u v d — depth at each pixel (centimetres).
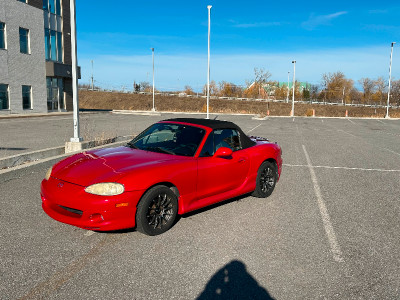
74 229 419
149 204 395
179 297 288
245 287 308
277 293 301
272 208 538
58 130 1554
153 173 398
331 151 1209
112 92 7306
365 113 6406
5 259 340
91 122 2141
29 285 296
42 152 820
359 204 576
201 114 3950
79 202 365
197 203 465
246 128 2127
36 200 519
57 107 3027
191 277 321
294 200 586
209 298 288
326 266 354
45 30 2816
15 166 672
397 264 364
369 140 1630
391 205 576
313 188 674
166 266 339
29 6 2591
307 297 297
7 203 501
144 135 528
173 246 384
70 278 310
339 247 402
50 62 2764
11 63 2452
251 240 411
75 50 912
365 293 306
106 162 422
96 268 329
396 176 810
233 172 511
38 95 2739
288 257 370
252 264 351
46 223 434
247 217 491
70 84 3184
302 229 454
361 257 378
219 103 6644
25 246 369
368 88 9188
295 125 2602
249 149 557
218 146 500
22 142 1141
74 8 911
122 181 376
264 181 590
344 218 504
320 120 3509
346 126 2650
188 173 436
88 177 386
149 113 3512
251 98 7375
